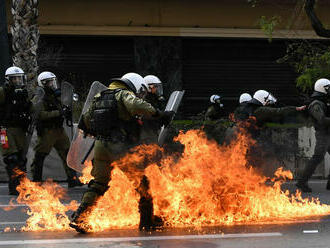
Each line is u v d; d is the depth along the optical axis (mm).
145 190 5336
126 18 16641
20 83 8117
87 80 16656
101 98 5266
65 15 16297
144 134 5379
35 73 11531
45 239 4918
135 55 16797
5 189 8883
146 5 16719
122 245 4648
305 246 4586
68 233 5219
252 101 8531
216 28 17062
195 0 16953
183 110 17172
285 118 9430
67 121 8719
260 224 5609
